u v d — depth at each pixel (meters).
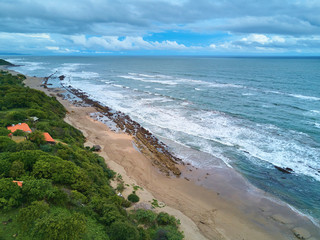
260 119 44.38
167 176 26.27
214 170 27.73
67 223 12.44
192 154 31.50
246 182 25.41
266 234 18.22
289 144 33.47
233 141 35.00
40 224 11.99
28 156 18.34
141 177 25.41
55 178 17.23
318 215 20.52
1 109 37.19
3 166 16.59
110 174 24.17
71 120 43.56
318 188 24.16
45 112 37.78
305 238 17.89
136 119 46.00
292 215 20.42
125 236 13.83
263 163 28.91
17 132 23.84
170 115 48.03
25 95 43.03
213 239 17.22
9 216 12.73
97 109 52.75
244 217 20.09
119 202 18.22
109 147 32.44
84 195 17.09
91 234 13.62
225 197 22.83
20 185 14.77
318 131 37.78
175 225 17.81
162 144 34.41
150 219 17.38
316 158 29.56
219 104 56.00
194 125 41.94
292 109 50.47
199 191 23.66
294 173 26.69
